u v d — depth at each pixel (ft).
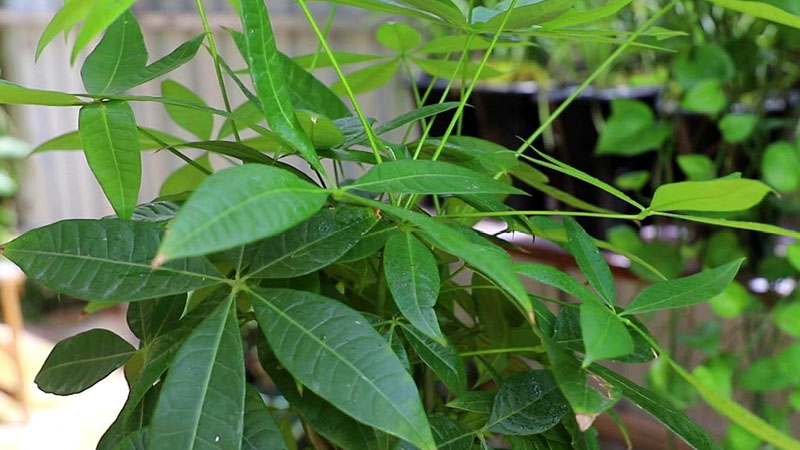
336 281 3.14
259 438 2.50
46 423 8.73
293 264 2.57
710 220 2.61
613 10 2.87
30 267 2.54
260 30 2.45
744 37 5.25
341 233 2.60
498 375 2.93
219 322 2.48
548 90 6.01
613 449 6.85
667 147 5.48
